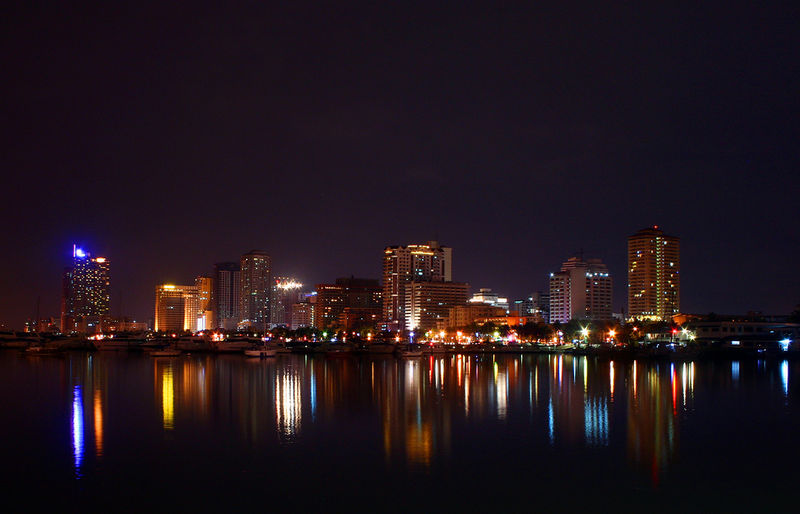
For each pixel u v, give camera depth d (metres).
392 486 60.59
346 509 54.94
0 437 81.69
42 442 78.69
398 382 154.62
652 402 112.75
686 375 174.12
